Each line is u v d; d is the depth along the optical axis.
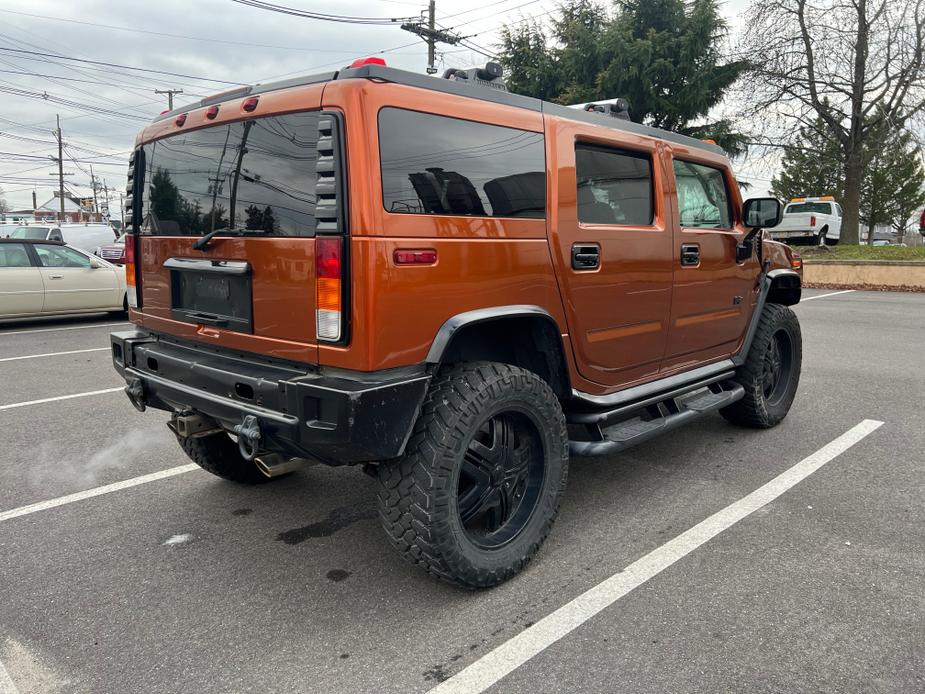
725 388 4.82
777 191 43.53
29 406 6.04
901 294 15.83
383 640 2.63
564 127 3.31
